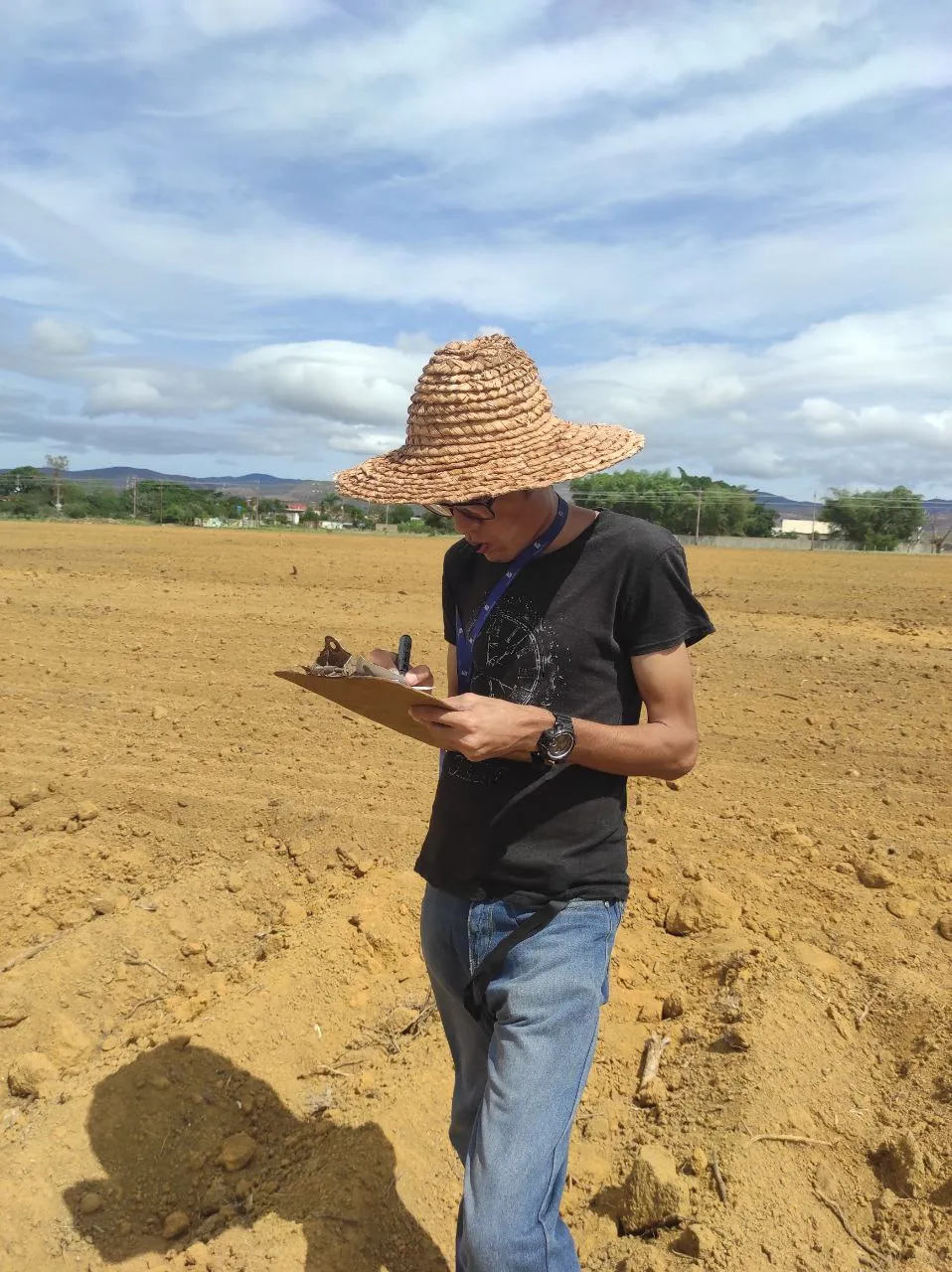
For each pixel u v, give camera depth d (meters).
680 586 2.06
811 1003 3.48
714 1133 2.90
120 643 9.12
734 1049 3.24
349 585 13.98
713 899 4.17
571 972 2.02
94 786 5.55
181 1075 3.37
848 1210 2.71
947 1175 2.71
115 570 14.97
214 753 6.11
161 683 7.68
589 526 2.11
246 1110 3.29
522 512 2.09
